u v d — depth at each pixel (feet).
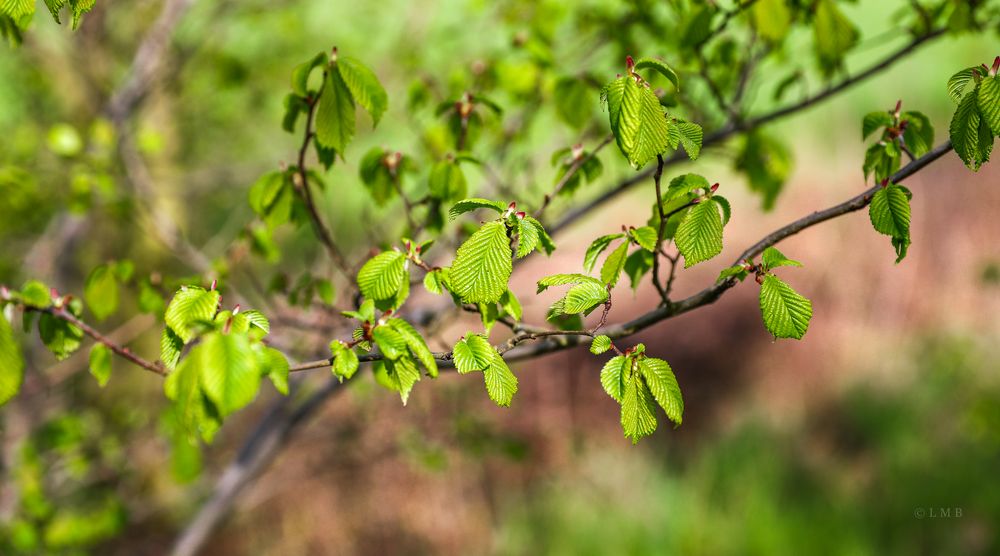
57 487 10.68
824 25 5.65
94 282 5.67
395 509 15.57
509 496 16.25
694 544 14.25
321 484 15.53
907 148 4.14
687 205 3.49
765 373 19.79
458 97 5.76
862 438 17.58
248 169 12.67
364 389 9.85
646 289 22.35
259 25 11.74
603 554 14.58
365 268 3.75
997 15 5.94
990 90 3.03
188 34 11.14
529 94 7.02
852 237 22.38
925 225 22.17
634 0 6.77
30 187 8.11
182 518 12.26
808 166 25.00
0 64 11.72
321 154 4.79
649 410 3.42
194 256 7.82
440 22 10.41
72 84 11.66
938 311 20.36
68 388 11.87
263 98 12.50
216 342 2.72
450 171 5.26
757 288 21.94
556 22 7.64
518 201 6.49
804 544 13.74
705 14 5.53
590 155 5.26
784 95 6.30
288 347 6.15
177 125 13.26
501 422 17.66
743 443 17.24
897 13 6.27
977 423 12.07
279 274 6.43
